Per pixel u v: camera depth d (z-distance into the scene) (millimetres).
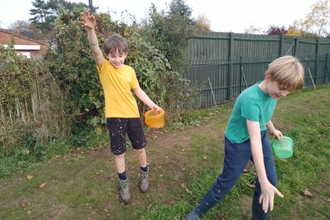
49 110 4176
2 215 2379
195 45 6977
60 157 3693
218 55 7684
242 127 1938
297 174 3221
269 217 2500
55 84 4223
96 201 2574
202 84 7133
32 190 2793
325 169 3463
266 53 9414
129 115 2348
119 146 2373
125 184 2541
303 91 9891
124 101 2314
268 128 2326
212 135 4324
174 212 2457
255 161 1699
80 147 3984
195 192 2762
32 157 3652
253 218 2244
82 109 4461
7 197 2674
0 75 3826
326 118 5574
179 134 4465
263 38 9062
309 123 5227
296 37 10516
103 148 3912
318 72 12188
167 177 3021
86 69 4164
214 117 5871
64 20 4734
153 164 3256
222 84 7836
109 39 2188
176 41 5977
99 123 4480
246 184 2953
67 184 2867
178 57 5922
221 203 2639
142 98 2461
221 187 2094
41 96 4184
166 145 3885
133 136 2436
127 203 2562
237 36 8062
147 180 2713
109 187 2777
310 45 11703
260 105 1815
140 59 4562
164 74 5176
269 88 1756
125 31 4812
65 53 4215
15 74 3896
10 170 3303
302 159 3652
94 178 2947
